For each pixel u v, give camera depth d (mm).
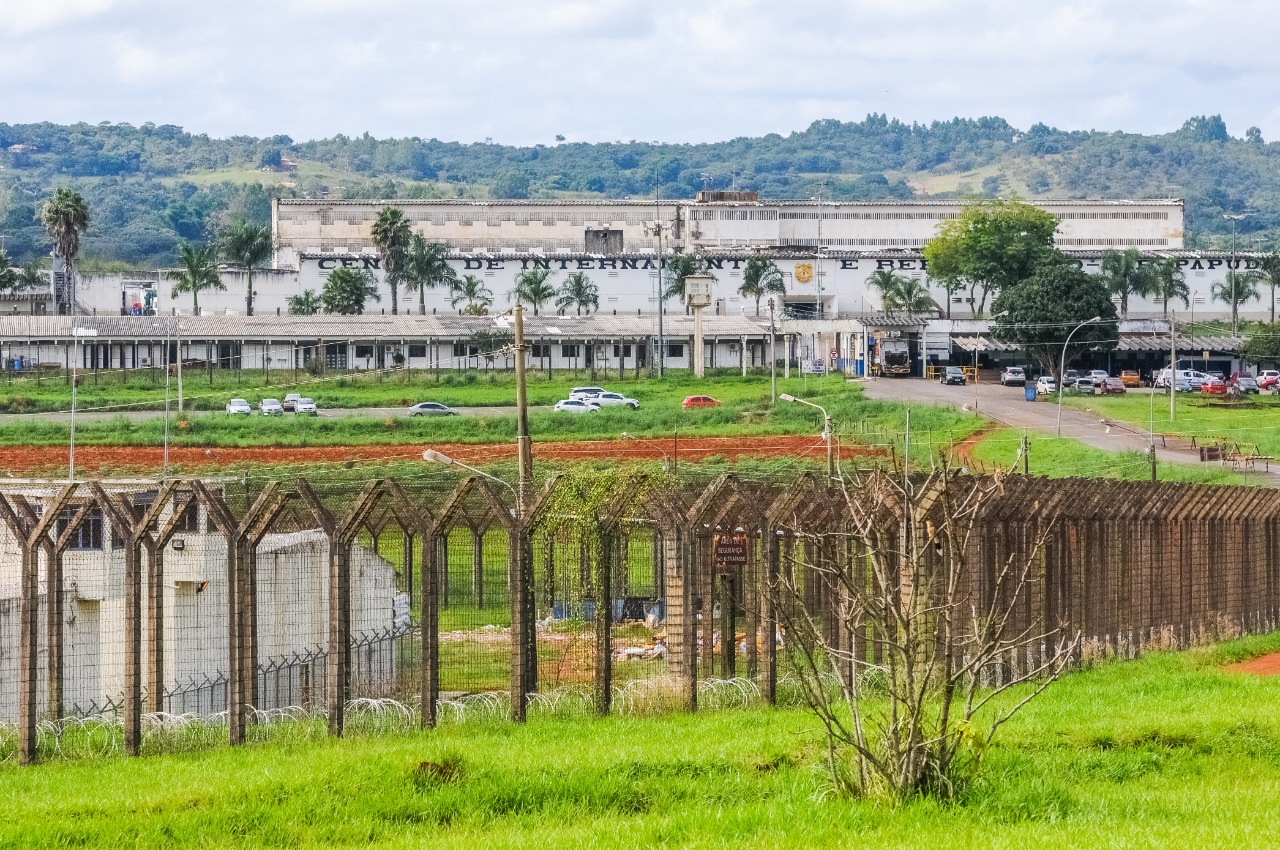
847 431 134750
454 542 83188
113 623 49250
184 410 150375
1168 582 61562
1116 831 29625
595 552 46344
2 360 175250
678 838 30000
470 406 157125
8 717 47094
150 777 36812
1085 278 191500
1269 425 146625
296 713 45406
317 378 175875
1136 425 145625
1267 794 33969
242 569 41656
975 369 188875
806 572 53594
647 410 149625
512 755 36906
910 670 32156
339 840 31719
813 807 31359
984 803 31578
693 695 45688
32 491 56469
